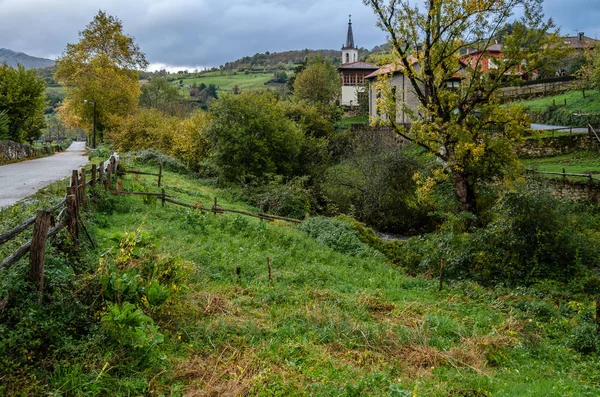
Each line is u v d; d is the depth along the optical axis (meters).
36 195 13.56
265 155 29.12
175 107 74.19
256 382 6.01
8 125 36.53
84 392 5.30
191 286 9.34
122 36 49.03
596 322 9.45
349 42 94.38
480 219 19.17
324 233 17.06
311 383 6.16
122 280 7.34
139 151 30.36
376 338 8.04
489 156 19.66
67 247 8.66
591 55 44.28
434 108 19.78
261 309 8.86
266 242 14.37
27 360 5.62
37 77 40.06
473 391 6.50
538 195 14.80
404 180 26.75
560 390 6.69
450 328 9.02
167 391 5.75
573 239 14.44
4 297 5.87
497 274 14.27
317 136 40.81
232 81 165.00
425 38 19.98
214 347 7.02
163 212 14.84
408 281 13.29
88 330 6.57
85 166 23.91
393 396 5.86
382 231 25.86
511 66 19.41
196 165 31.86
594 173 24.55
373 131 37.72
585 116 36.53
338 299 9.99
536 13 18.69
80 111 49.91
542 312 10.97
